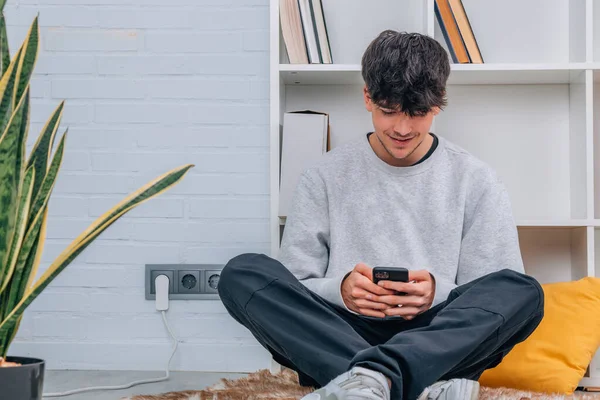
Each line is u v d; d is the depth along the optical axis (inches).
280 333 57.6
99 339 94.1
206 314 93.8
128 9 94.9
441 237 70.7
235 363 93.5
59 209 94.2
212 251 94.0
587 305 78.5
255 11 94.4
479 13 94.1
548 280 93.5
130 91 94.7
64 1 94.7
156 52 94.8
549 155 93.9
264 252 94.0
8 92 53.9
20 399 47.3
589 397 70.9
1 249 49.7
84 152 94.5
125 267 94.2
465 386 52.9
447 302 61.6
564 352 76.1
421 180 72.2
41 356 93.7
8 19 94.6
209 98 94.5
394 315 62.0
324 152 86.8
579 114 89.1
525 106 94.3
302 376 61.8
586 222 84.5
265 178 94.1
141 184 94.5
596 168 94.4
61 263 49.3
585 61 86.4
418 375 48.3
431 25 87.7
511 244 69.1
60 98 94.7
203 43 94.6
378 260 70.8
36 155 56.9
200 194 94.3
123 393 78.6
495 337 56.2
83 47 94.9
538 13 93.7
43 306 94.0
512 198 94.2
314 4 88.6
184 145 94.5
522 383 76.0
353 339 54.8
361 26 94.1
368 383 45.2
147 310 94.1
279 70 88.0
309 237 72.7
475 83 93.6
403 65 64.1
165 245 94.3
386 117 65.5
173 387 82.5
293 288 59.2
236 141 94.3
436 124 94.6
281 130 90.7
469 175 71.8
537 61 93.5
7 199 49.4
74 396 76.7
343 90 94.8
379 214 72.1
